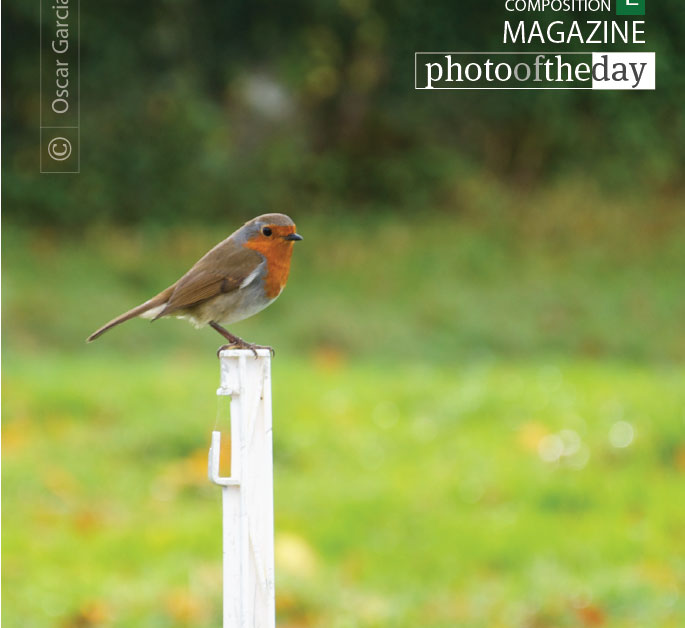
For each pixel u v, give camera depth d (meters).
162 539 8.27
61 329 15.55
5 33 19.66
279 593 7.19
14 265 17.77
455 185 21.92
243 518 3.79
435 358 15.94
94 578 7.57
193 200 20.62
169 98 20.16
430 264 19.30
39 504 8.88
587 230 20.83
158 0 20.12
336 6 20.91
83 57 20.08
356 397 11.51
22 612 7.00
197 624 6.92
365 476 9.59
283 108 22.03
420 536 8.35
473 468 9.64
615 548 8.16
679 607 7.19
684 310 17.98
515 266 19.59
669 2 21.25
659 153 22.12
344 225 20.91
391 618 7.03
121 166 20.30
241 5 20.91
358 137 22.44
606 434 10.16
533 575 7.70
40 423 10.75
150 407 11.08
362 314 17.16
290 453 10.02
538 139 22.44
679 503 8.95
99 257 18.73
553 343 16.97
